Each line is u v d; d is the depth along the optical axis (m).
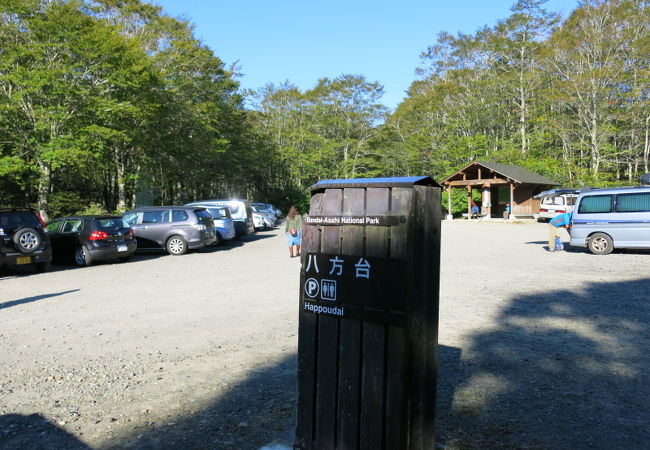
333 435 2.53
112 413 3.58
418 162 58.69
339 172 63.12
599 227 13.37
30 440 3.18
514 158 50.22
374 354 2.37
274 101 67.38
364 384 2.41
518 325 5.98
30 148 22.47
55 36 20.73
